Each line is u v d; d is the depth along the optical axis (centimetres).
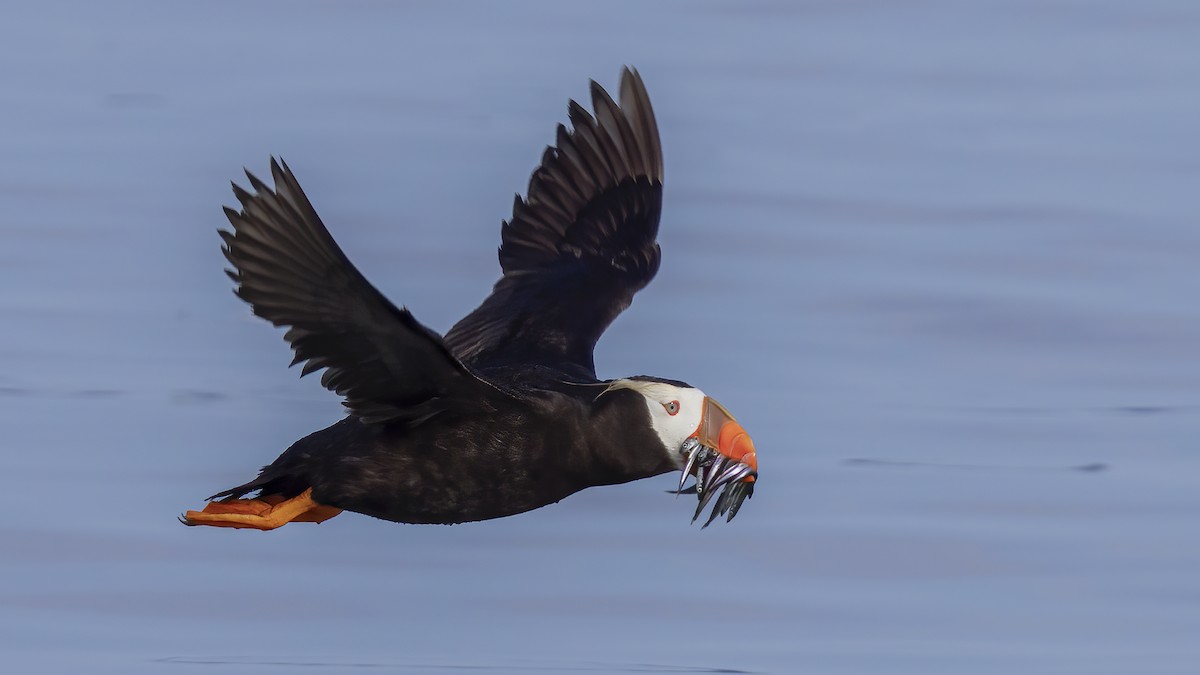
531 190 1382
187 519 1098
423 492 1126
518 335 1279
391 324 1023
